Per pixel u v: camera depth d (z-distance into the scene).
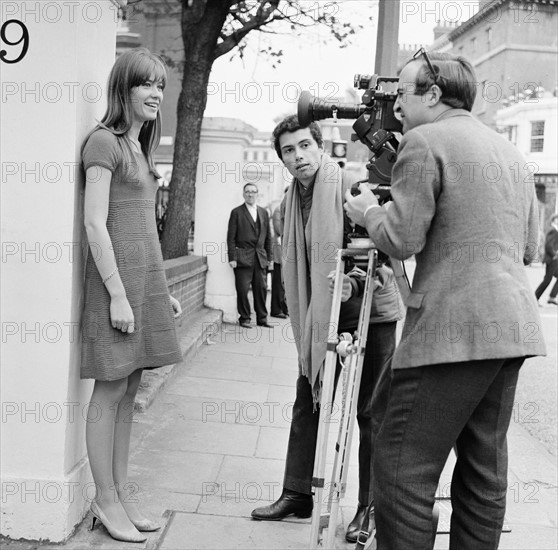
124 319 3.11
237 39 9.78
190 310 9.34
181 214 9.92
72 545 3.24
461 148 2.50
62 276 3.15
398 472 2.58
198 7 9.61
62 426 3.21
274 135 3.49
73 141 3.11
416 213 2.48
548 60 27.36
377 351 3.49
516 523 3.88
